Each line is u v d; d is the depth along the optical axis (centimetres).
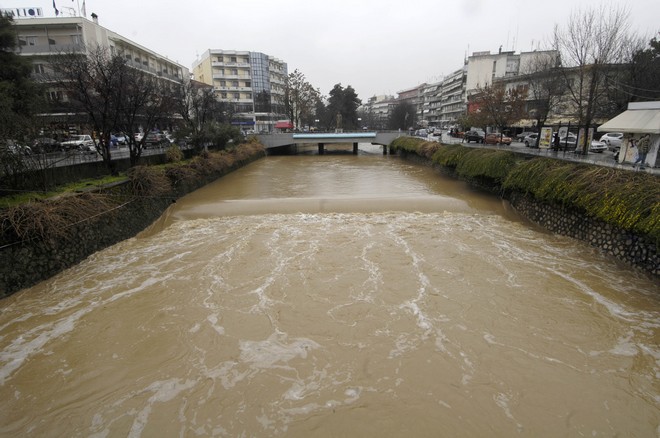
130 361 749
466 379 690
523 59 5712
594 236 1263
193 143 2975
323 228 1551
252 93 7150
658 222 985
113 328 855
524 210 1695
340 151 5994
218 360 748
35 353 772
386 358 746
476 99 4119
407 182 2673
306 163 4156
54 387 685
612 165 1370
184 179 2155
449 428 589
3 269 951
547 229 1514
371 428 591
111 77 1758
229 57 7019
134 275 1121
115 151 2522
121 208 1447
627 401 641
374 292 1005
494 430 586
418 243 1363
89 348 788
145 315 906
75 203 1219
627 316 888
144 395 663
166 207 1842
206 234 1500
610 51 2072
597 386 675
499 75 6259
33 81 2092
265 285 1050
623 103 2494
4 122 1196
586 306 930
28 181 1292
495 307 930
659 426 593
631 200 1096
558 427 591
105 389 678
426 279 1077
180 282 1075
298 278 1090
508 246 1331
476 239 1409
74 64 1853
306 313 908
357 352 766
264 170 3516
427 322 866
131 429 596
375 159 4575
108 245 1327
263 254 1271
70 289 1030
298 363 737
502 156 2000
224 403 643
